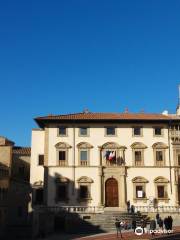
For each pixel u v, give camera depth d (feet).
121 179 260.21
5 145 285.84
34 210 236.22
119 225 188.03
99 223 225.35
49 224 231.50
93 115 275.39
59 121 265.34
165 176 262.26
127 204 256.52
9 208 273.54
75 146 264.11
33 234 232.32
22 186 286.87
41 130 279.69
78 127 266.77
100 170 261.03
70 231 226.38
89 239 183.93
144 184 260.62
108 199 259.19
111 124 267.80
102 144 265.13
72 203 256.93
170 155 265.13
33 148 276.41
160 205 257.96
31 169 274.16
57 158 262.06
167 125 269.44
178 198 259.60
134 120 265.95
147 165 263.08
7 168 267.80
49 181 259.19
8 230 255.50
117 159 263.70
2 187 252.62
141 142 266.16
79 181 259.39
